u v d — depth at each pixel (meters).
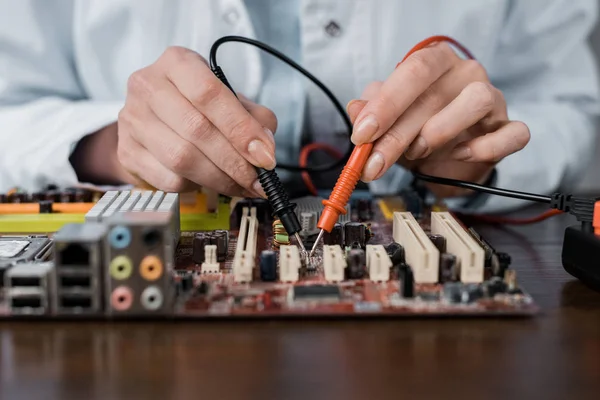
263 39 1.60
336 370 0.60
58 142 1.33
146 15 1.59
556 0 1.74
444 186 1.32
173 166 1.01
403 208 1.17
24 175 1.35
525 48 1.77
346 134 1.58
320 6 1.48
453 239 0.83
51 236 0.95
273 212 0.99
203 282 0.78
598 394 0.56
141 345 0.65
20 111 1.49
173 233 0.86
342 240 0.92
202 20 1.53
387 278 0.80
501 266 0.79
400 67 1.00
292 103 1.61
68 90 1.71
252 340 0.66
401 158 1.21
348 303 0.73
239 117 0.94
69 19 1.68
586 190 1.87
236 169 0.97
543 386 0.57
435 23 1.63
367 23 1.51
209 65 1.05
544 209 1.36
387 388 0.57
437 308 0.72
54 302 0.69
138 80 1.08
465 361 0.62
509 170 1.35
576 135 1.62
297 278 0.80
